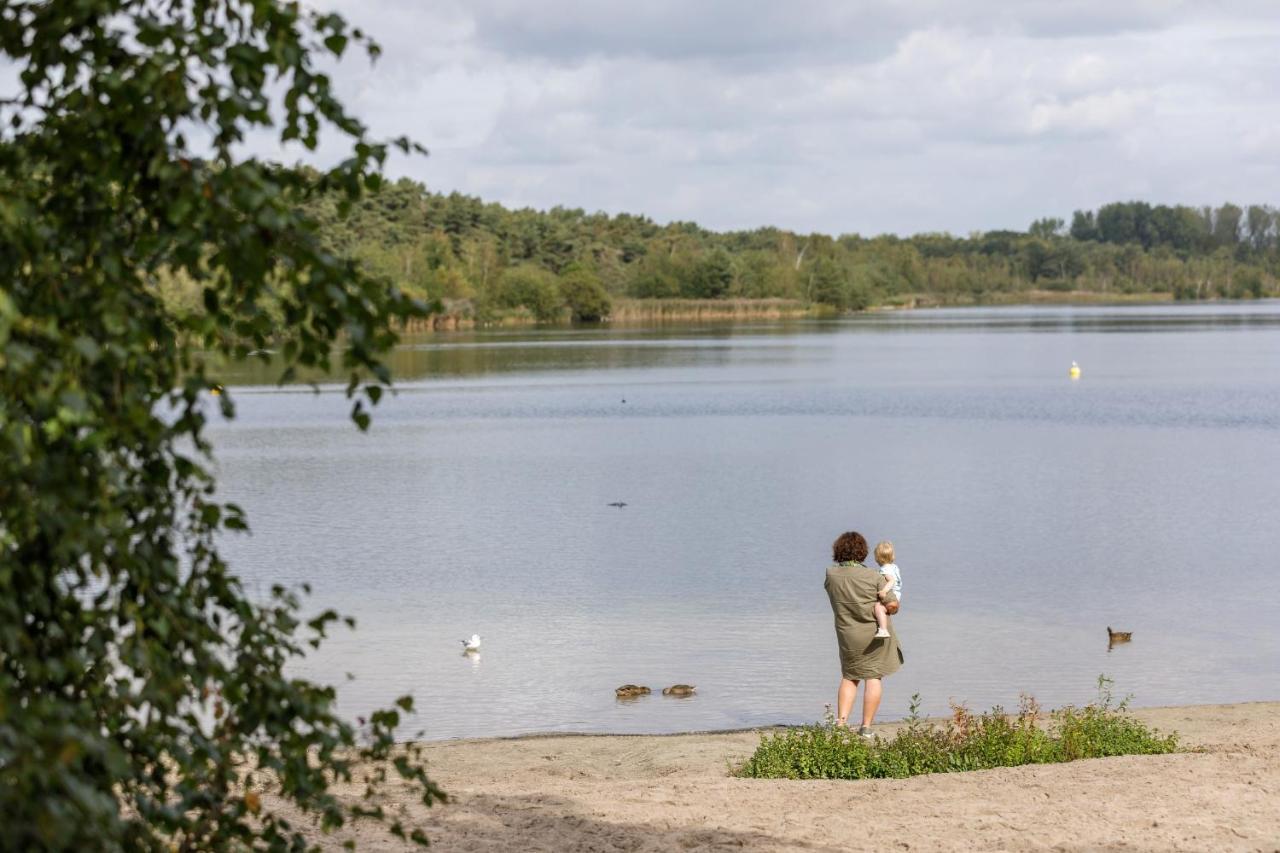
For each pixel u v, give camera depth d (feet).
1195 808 25.59
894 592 37.76
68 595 12.28
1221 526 89.61
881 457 132.46
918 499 103.96
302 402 201.57
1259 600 65.00
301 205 13.16
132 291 12.22
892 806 26.61
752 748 37.14
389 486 112.57
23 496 10.81
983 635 57.11
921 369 273.33
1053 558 77.61
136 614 12.05
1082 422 166.20
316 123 12.12
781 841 23.95
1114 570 73.56
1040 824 24.72
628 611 62.80
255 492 108.99
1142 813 25.29
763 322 607.78
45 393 10.46
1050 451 136.46
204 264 14.01
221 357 12.23
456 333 483.92
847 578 37.68
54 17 11.58
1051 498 103.71
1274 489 107.55
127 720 12.79
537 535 87.51
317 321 12.25
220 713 13.12
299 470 123.95
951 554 79.36
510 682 49.11
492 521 93.71
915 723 38.88
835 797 27.71
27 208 11.19
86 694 12.35
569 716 44.47
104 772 12.28
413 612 62.85
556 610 63.16
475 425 167.53
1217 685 48.55
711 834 24.54
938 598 65.82
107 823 10.44
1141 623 59.47
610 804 27.55
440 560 78.07
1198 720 40.42
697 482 115.03
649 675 50.21
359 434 157.17
